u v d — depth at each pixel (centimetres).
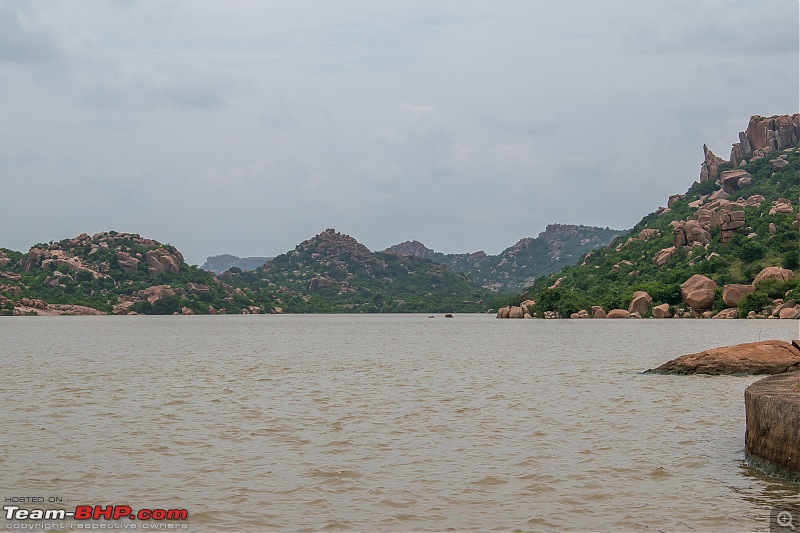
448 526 1683
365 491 1927
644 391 3625
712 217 19625
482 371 4891
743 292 14475
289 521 1716
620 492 1908
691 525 1680
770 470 2028
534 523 1697
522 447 2394
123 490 1945
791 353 4169
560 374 4584
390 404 3319
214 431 2675
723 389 3619
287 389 3891
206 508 1805
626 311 16338
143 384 4156
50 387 4006
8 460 2236
